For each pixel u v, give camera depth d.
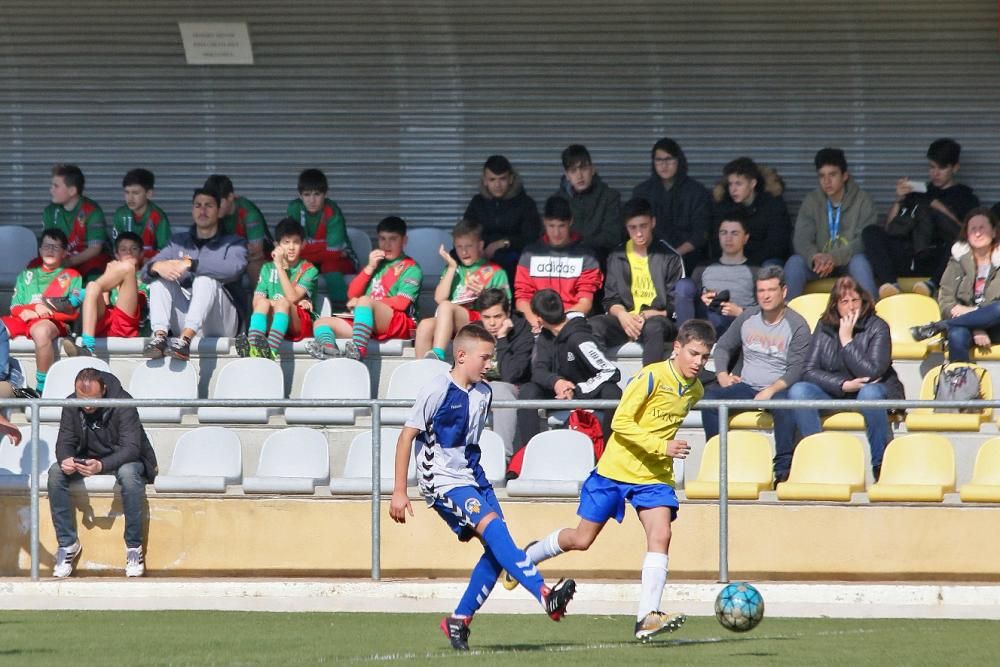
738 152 43.28
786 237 39.47
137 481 30.44
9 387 35.47
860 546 29.31
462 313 37.31
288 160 44.62
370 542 30.33
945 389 33.12
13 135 45.00
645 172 43.59
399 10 43.12
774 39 42.69
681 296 36.75
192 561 30.58
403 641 23.11
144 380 36.59
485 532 21.45
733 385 33.97
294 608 28.39
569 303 38.22
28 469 33.44
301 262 38.59
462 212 44.34
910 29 42.12
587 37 43.16
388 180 44.47
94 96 44.69
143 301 39.47
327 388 35.81
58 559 30.38
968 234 35.72
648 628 21.81
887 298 37.50
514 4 42.78
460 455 21.92
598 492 22.72
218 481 30.53
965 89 42.47
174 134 44.75
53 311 38.25
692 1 42.41
